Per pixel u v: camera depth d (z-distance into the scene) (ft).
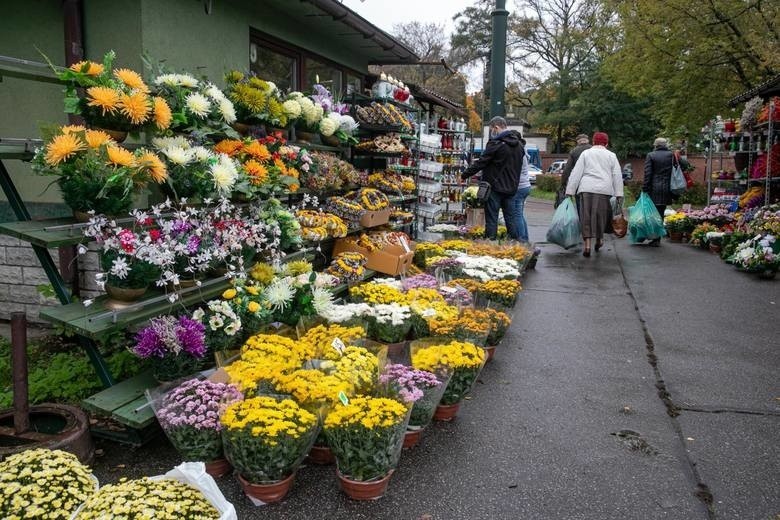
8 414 9.91
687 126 59.88
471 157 45.09
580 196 30.96
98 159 10.20
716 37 50.39
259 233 13.65
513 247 23.63
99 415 11.30
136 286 10.57
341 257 18.69
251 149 14.56
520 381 13.89
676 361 15.33
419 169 31.50
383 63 31.53
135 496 6.65
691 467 10.18
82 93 12.30
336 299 16.61
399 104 28.86
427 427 11.48
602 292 22.77
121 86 11.36
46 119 16.12
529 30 143.64
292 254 15.57
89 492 7.18
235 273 12.55
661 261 29.55
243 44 19.38
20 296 16.84
